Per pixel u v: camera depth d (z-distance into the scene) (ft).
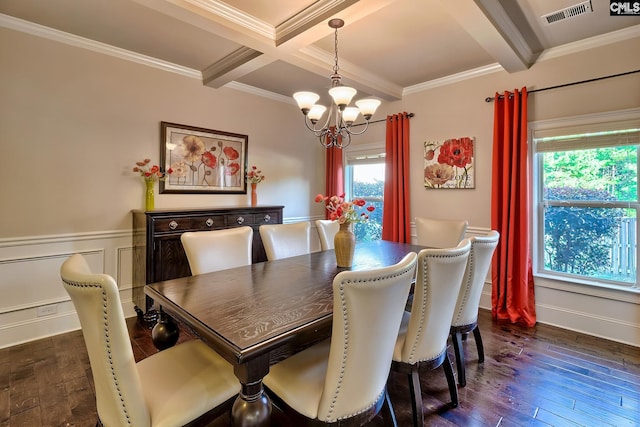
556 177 10.29
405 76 12.09
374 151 14.64
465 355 8.25
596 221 9.63
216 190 12.61
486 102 11.28
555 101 9.91
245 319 4.46
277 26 8.43
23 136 8.72
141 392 3.67
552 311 10.18
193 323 4.39
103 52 9.93
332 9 7.27
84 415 6.01
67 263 3.97
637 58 8.64
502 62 9.75
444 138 12.34
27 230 8.85
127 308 10.60
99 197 10.01
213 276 6.60
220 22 7.60
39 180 9.00
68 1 7.61
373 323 3.93
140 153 10.75
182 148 11.66
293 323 4.33
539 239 10.62
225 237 7.80
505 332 9.65
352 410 4.13
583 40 9.27
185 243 7.23
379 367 4.28
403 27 8.66
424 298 5.29
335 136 9.11
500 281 10.68
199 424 4.21
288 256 9.04
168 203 11.39
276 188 14.74
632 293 8.84
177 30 8.96
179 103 11.57
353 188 15.87
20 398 6.48
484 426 5.76
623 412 6.10
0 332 8.52
